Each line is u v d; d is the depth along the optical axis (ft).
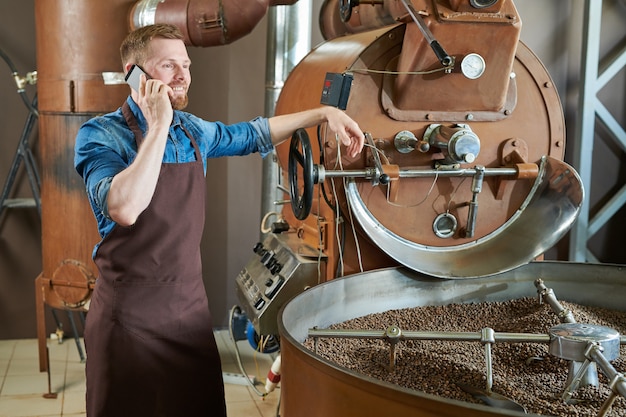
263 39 12.73
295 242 8.72
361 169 7.47
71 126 10.09
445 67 7.10
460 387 5.48
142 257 6.50
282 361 5.55
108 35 9.91
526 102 8.00
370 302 7.52
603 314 7.64
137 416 6.70
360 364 6.07
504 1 6.92
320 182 7.07
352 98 7.36
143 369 6.62
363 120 7.43
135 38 6.36
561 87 12.69
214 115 12.80
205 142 7.12
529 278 8.16
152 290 6.57
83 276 10.28
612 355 5.19
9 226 12.55
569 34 12.55
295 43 11.21
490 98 7.54
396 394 4.29
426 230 7.90
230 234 13.19
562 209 7.98
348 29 9.79
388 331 5.72
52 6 9.92
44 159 10.39
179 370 6.78
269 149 7.43
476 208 7.80
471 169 7.68
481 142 7.89
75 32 9.87
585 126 11.95
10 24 12.10
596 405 5.11
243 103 12.85
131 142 6.44
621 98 12.84
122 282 6.53
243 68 12.75
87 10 9.82
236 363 11.88
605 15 12.55
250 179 13.10
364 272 7.40
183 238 6.61
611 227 13.23
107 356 6.57
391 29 7.36
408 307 7.80
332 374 4.71
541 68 7.99
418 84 7.24
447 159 7.61
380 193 7.64
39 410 10.17
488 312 7.73
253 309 8.02
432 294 7.93
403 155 7.62
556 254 13.05
